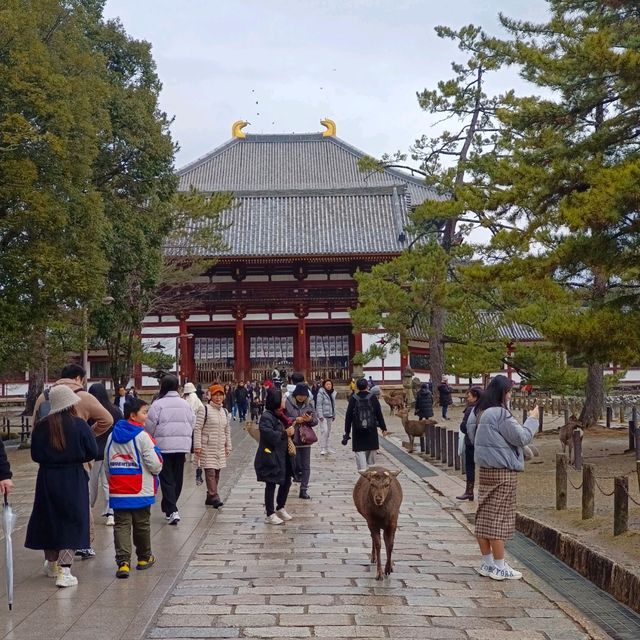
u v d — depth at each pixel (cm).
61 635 696
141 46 3359
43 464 862
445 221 4369
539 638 696
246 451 2492
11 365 3180
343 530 1188
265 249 5584
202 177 7706
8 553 778
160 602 794
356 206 6059
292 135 8162
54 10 2550
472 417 1333
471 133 3962
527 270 1766
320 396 2311
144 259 3153
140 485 913
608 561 877
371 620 745
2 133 2208
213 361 5769
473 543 1101
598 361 1684
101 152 3023
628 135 1806
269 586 866
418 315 4106
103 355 5459
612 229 1670
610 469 1823
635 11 1931
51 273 2341
